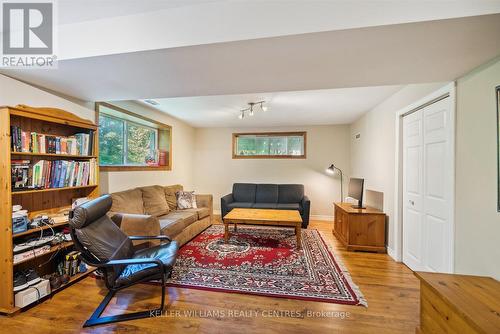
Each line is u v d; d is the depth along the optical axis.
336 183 5.23
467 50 1.42
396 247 2.88
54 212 2.29
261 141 5.66
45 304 1.92
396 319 1.75
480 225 1.63
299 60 1.59
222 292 2.12
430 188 2.31
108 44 1.53
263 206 4.64
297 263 2.76
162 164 4.50
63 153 2.21
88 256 1.78
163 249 2.20
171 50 1.46
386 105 3.24
